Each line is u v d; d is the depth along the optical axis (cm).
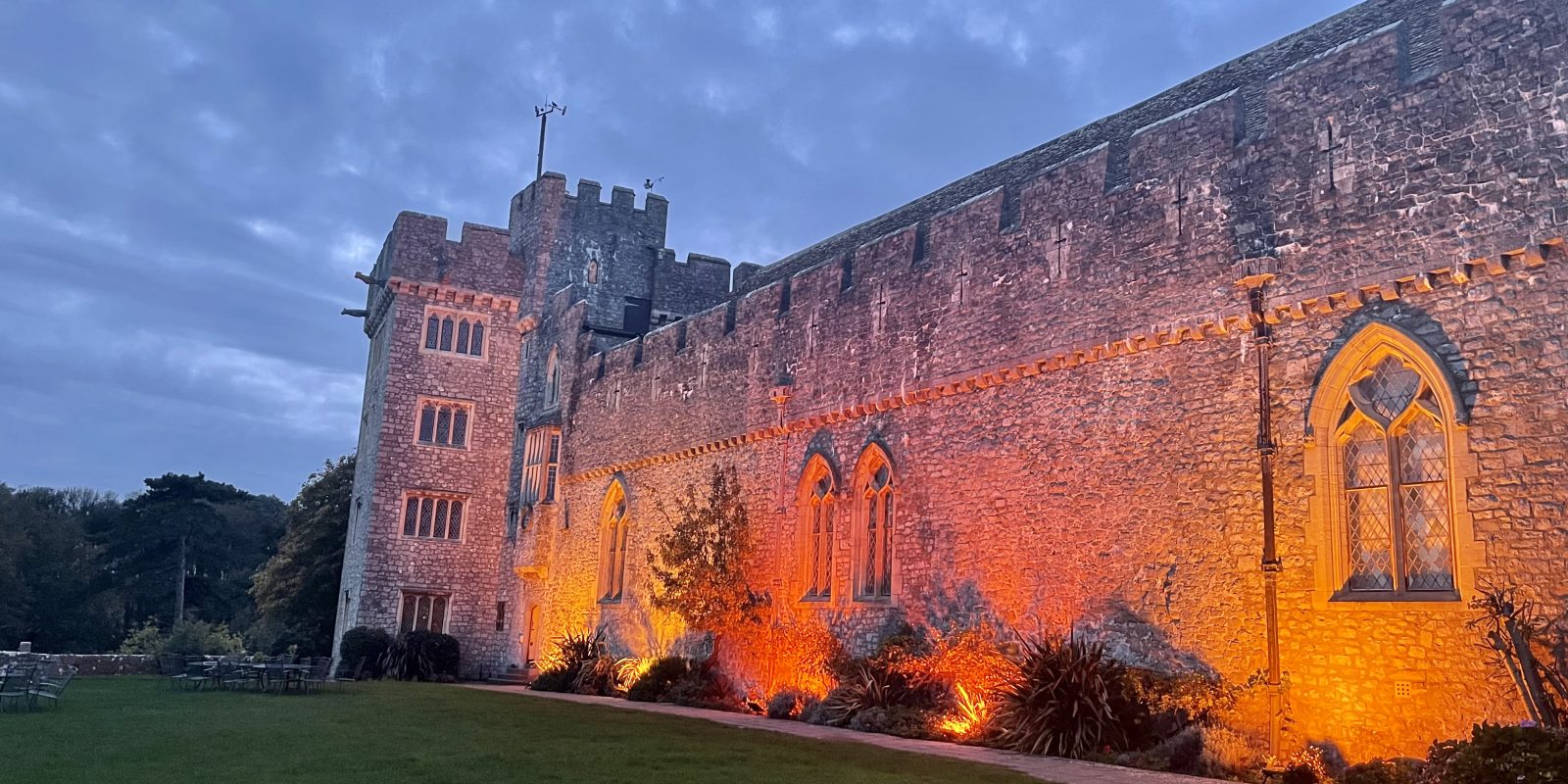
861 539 2091
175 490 6612
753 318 2473
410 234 3472
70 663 2720
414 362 3428
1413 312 1274
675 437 2688
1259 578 1374
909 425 1994
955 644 1761
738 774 1083
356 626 3234
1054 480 1681
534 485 3281
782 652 2180
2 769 1006
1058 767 1251
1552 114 1180
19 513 6253
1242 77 1894
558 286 3503
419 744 1287
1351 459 1326
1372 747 1228
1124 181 1678
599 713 1836
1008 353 1794
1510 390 1176
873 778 1076
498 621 3388
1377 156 1333
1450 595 1199
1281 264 1412
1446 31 1295
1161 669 1472
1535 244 1172
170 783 940
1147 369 1567
